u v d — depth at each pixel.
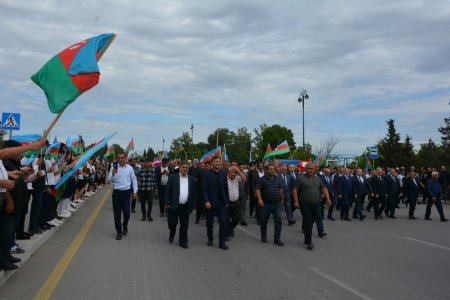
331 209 15.05
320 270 6.98
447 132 41.59
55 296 5.34
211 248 8.87
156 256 7.86
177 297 5.40
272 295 5.55
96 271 6.61
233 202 10.27
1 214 5.87
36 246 8.09
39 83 6.11
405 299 5.47
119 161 9.84
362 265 7.43
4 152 4.87
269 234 11.09
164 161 14.48
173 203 8.85
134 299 5.28
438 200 15.12
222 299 5.35
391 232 11.80
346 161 39.34
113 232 10.45
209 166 13.15
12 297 5.27
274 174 9.69
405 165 43.50
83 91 6.11
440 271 7.07
